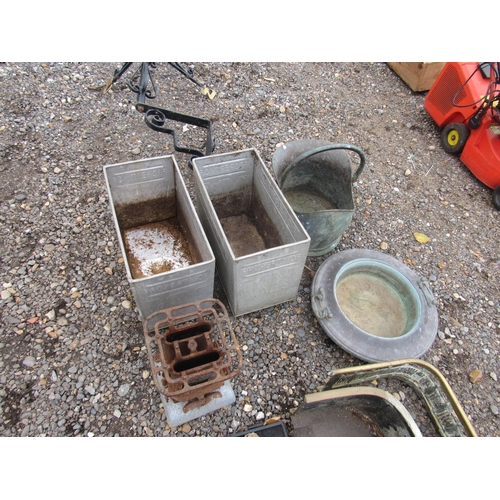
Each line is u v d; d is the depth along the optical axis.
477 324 2.16
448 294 2.27
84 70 3.25
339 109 3.35
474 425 1.83
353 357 1.97
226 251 1.74
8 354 1.84
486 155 2.73
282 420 1.75
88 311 2.01
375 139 3.16
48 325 1.94
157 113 2.22
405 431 1.56
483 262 2.45
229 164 2.10
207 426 1.72
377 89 3.60
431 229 2.61
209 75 3.43
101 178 2.60
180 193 2.10
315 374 1.91
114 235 2.29
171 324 1.59
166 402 1.67
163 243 2.26
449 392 1.49
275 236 2.15
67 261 2.18
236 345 1.51
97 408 1.73
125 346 1.91
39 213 2.38
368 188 2.81
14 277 2.09
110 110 3.00
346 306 2.10
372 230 2.55
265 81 3.48
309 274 2.28
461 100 2.84
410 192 2.82
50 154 2.68
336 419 1.78
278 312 2.10
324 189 2.49
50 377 1.79
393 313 2.10
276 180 2.13
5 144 2.69
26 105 2.94
